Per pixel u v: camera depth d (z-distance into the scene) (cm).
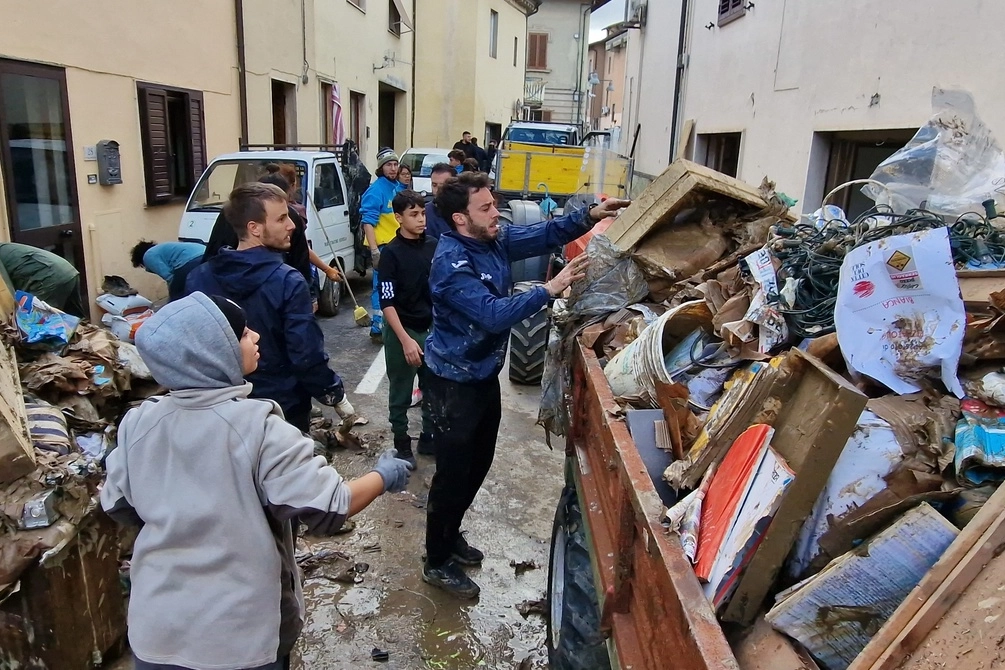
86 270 734
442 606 342
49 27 664
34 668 258
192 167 959
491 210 311
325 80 1516
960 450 161
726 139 944
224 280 310
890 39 521
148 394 374
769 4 748
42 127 663
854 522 156
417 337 455
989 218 277
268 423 178
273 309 311
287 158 822
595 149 1105
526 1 2928
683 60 1106
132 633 178
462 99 2500
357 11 1708
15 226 626
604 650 234
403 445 474
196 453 172
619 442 200
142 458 176
